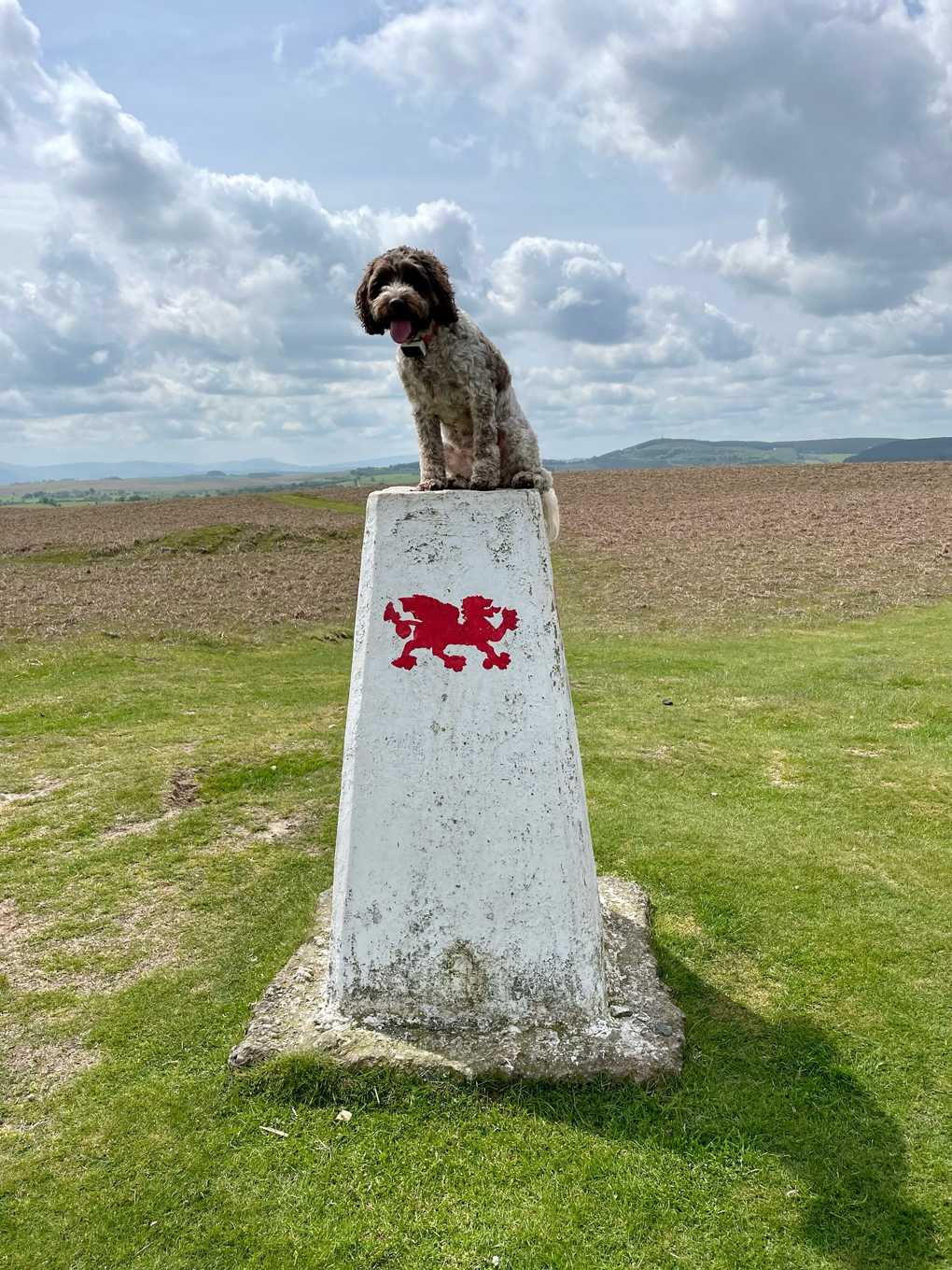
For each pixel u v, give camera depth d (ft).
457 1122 5.79
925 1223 5.24
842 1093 6.14
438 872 6.32
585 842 6.63
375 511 6.48
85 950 7.98
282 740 13.85
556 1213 5.27
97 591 31.14
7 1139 5.89
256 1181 5.52
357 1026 6.33
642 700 16.76
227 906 8.71
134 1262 5.09
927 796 11.45
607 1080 6.00
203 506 69.26
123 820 10.61
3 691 16.96
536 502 6.47
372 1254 5.08
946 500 48.39
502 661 6.33
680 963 7.63
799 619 25.25
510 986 6.32
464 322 6.52
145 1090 6.25
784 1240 5.15
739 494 58.34
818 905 8.55
